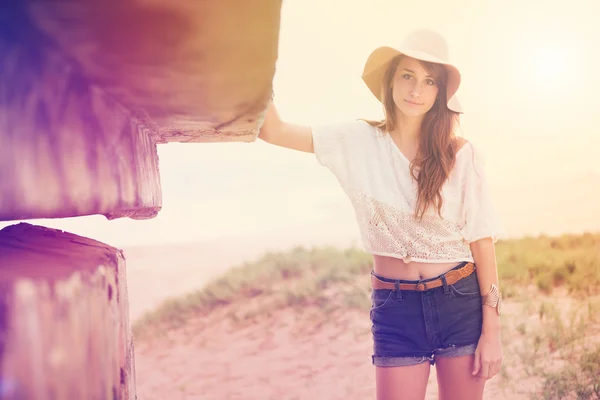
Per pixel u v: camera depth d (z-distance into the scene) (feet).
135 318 29.25
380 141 6.39
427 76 6.10
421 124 6.31
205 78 1.23
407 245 6.05
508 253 31.04
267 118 6.17
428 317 5.97
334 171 6.44
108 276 1.03
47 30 0.85
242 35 0.95
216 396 17.80
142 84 1.24
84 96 1.10
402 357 6.00
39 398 0.64
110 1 0.78
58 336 0.70
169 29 0.90
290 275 29.84
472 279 6.12
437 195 5.95
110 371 1.00
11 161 0.73
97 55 1.00
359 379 18.16
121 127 1.43
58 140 0.89
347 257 31.22
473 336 6.00
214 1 0.80
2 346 0.59
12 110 0.75
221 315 26.23
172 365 21.06
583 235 33.04
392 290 6.11
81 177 0.99
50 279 0.73
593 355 16.40
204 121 1.85
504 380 15.72
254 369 19.79
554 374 15.47
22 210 0.75
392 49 6.20
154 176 2.31
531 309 21.76
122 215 1.85
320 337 22.18
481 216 6.05
